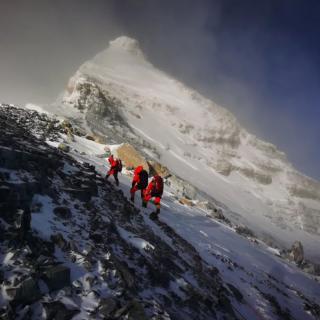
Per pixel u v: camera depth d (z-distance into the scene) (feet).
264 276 57.52
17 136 41.57
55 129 82.28
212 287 35.27
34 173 28.89
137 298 22.38
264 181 626.23
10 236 20.12
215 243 57.36
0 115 64.80
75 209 29.43
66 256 22.07
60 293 18.93
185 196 96.07
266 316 40.60
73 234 24.99
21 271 18.28
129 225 34.88
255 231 298.15
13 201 22.12
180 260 35.60
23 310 16.71
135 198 51.72
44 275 18.86
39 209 25.31
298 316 49.29
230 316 32.30
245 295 43.04
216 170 556.10
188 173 448.65
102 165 66.44
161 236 39.42
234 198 475.31
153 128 556.51
